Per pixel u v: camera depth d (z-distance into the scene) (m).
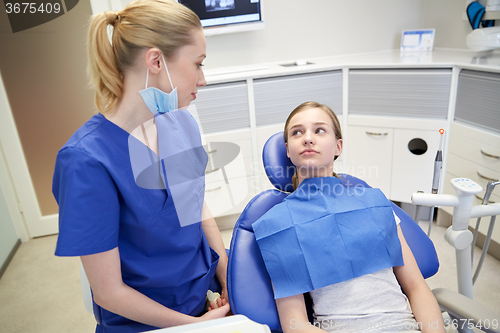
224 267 1.12
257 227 0.91
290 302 0.85
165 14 0.79
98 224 0.78
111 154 0.82
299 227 0.88
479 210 0.97
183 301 0.98
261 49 2.54
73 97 2.26
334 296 0.87
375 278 0.89
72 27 2.13
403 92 2.06
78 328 1.65
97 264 0.80
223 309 0.96
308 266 0.85
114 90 0.82
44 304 1.82
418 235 1.03
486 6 2.12
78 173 0.76
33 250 2.31
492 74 1.70
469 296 1.06
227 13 2.24
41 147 2.31
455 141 1.97
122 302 0.83
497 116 1.69
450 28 2.48
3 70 2.11
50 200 2.44
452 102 1.97
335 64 2.14
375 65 2.05
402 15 2.65
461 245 0.99
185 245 0.95
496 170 1.71
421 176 2.17
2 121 2.18
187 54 0.84
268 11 2.46
